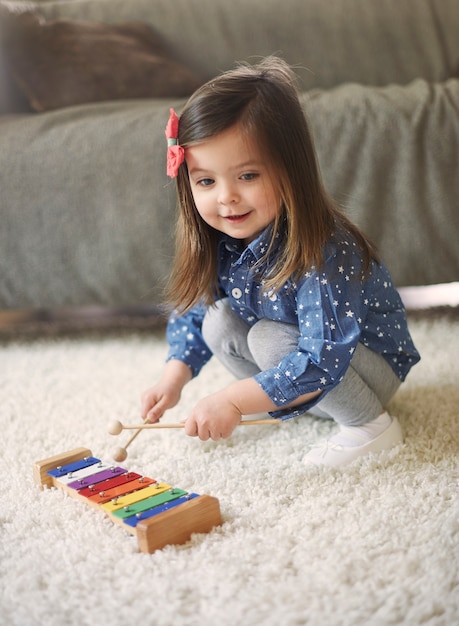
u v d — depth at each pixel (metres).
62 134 1.64
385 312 1.15
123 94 1.97
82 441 1.20
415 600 0.74
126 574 0.81
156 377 1.49
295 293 1.04
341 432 1.11
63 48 1.96
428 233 1.60
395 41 2.19
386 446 1.09
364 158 1.60
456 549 0.82
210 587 0.78
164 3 2.24
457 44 2.18
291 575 0.80
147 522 0.85
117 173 1.61
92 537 0.89
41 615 0.75
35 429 1.26
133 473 1.00
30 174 1.62
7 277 1.66
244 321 1.15
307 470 1.05
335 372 0.98
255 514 0.93
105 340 1.79
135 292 1.66
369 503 0.94
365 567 0.80
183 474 1.06
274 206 0.99
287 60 2.21
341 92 1.71
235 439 1.18
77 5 2.24
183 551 0.85
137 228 1.61
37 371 1.56
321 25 2.20
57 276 1.66
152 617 0.73
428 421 1.18
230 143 0.95
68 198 1.62
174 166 0.99
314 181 1.00
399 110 1.60
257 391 0.98
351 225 1.10
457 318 1.76
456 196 1.59
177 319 1.24
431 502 0.94
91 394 1.41
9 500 1.01
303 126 1.00
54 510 0.96
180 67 2.08
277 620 0.72
